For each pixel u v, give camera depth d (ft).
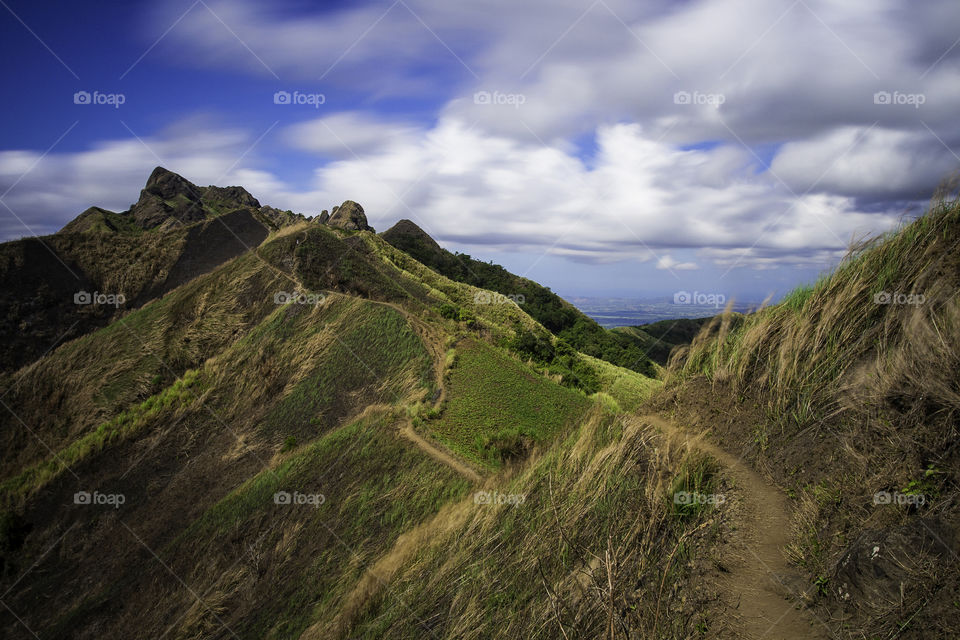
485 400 84.53
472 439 70.38
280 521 63.05
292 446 84.07
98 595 66.54
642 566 19.38
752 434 24.35
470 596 26.22
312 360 105.09
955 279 20.16
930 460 15.34
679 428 28.22
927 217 24.85
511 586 24.86
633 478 25.80
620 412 39.70
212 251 174.09
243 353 112.37
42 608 68.85
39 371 120.78
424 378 93.76
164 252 169.78
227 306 130.21
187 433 94.99
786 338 26.96
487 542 30.76
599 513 25.04
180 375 113.50
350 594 39.83
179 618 55.36
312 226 163.32
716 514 19.81
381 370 99.86
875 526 14.88
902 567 12.49
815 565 15.28
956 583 11.50
